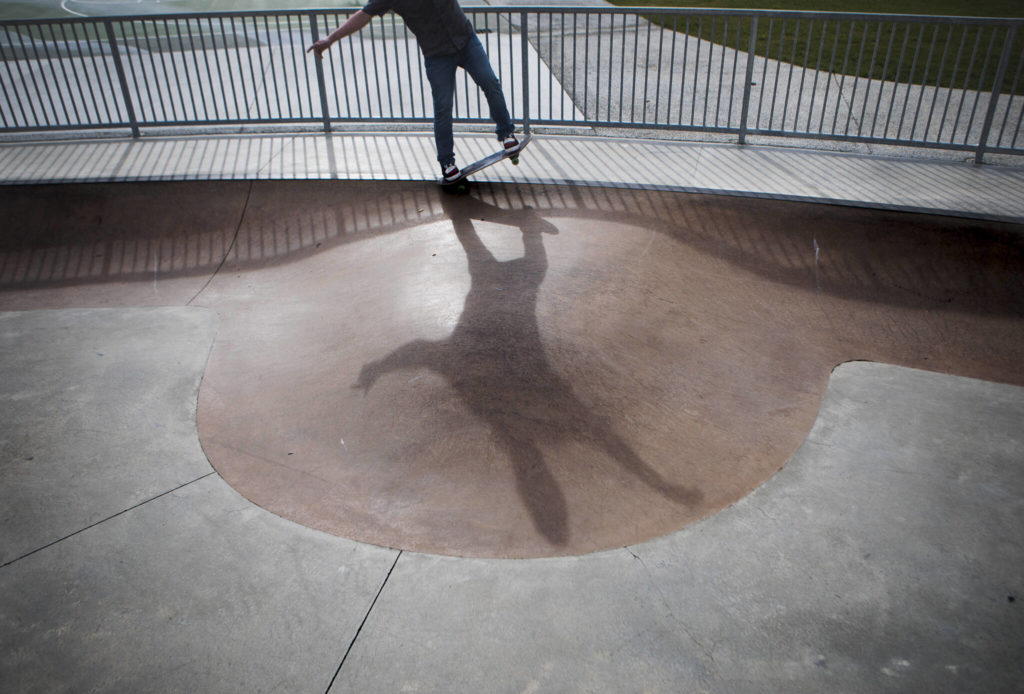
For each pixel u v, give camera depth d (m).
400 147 7.25
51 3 17.66
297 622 2.64
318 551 2.97
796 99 8.92
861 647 2.50
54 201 6.29
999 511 3.10
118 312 4.95
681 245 5.49
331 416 3.84
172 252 5.80
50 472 3.41
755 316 4.73
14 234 5.97
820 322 4.68
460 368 4.17
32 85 9.55
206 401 3.98
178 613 2.67
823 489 3.26
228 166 6.84
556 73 9.89
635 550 2.96
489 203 6.14
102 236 5.98
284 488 3.35
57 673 2.44
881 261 5.25
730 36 12.33
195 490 3.32
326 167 6.81
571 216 5.90
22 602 2.71
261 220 6.10
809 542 2.96
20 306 5.12
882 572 2.81
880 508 3.13
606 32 12.67
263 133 7.72
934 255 5.27
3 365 4.28
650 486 3.34
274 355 4.43
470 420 3.77
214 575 2.85
